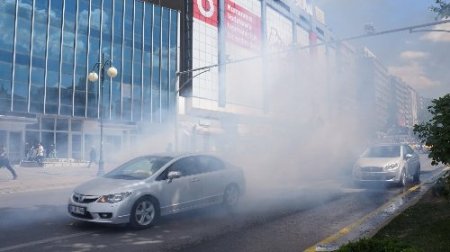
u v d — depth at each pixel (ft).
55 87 105.40
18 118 96.32
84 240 21.70
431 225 22.20
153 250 19.80
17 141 99.40
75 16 111.04
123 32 124.06
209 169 29.99
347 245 13.67
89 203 23.77
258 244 20.84
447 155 18.16
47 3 104.42
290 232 23.36
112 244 20.92
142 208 24.59
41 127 104.83
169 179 26.37
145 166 27.40
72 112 108.99
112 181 25.26
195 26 149.69
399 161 44.34
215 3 160.15
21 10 98.94
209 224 25.66
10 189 46.19
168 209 26.14
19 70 98.17
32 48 100.83
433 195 32.91
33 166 88.74
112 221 23.31
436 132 18.39
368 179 43.88
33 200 37.52
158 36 135.54
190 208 27.78
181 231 23.77
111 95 119.65
